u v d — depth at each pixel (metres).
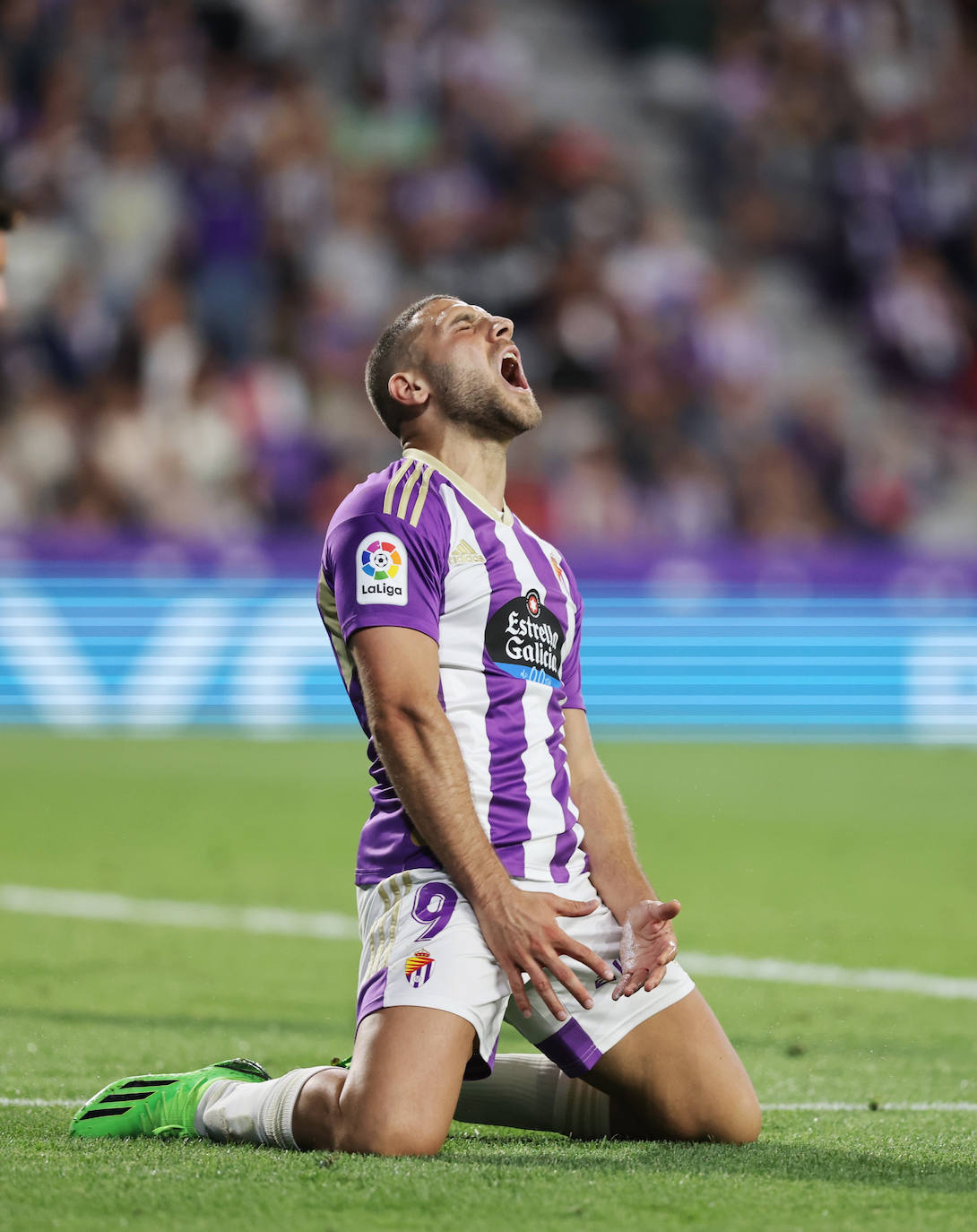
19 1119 12.16
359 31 70.44
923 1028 17.44
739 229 73.31
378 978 11.16
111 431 55.28
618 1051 11.50
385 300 62.97
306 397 59.12
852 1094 14.14
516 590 12.04
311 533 57.16
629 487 60.44
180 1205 9.03
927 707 51.19
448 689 11.70
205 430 56.06
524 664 11.98
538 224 66.31
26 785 38.09
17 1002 17.58
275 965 20.45
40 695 48.22
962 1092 14.24
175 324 57.75
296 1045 15.80
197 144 62.66
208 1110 11.25
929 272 72.19
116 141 62.09
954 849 31.16
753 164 73.94
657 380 62.91
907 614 51.41
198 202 61.28
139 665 48.56
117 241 59.94
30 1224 8.65
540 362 62.94
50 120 63.09
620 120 76.62
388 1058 10.66
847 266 71.81
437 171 66.75
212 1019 17.00
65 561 48.34
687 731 50.69
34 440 54.53
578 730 12.77
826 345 70.06
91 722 48.34
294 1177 9.70
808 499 63.06
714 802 37.19
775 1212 9.10
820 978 20.17
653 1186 9.67
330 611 12.14
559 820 11.91
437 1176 9.77
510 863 11.59
